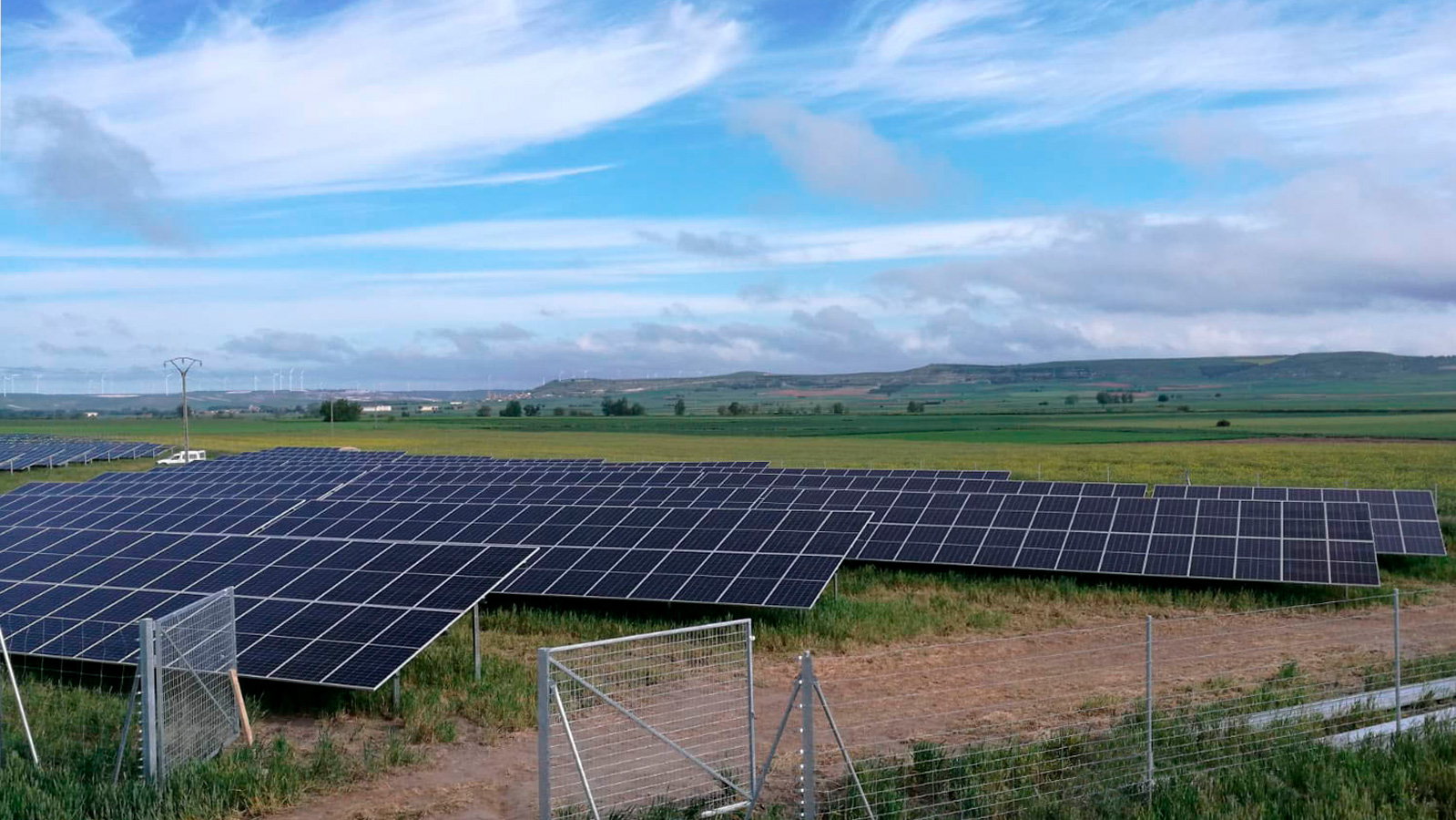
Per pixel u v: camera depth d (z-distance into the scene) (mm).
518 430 161500
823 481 44531
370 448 112312
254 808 13000
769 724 16328
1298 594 26484
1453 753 13391
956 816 11977
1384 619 24016
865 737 15570
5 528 29281
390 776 14375
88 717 16672
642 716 16734
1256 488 37969
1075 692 17922
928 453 100375
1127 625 23766
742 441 127250
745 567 24562
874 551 30562
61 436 136000
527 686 18172
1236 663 19875
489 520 29766
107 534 26328
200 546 24109
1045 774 13250
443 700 17766
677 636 22156
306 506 32781
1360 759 13227
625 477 47000
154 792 12852
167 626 13609
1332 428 138625
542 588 24672
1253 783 12602
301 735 16281
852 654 21125
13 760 14211
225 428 173875
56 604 21016
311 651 17625
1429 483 61031
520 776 14289
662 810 12117
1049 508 32344
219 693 15172
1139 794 12484
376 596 19609
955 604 25906
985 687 18422
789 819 12055
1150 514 31062
